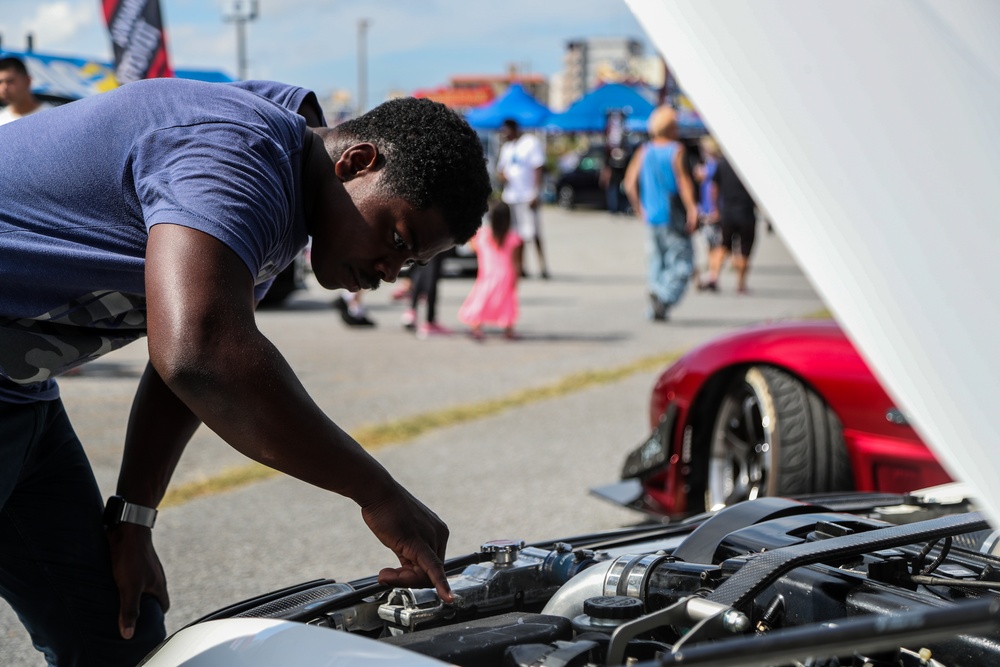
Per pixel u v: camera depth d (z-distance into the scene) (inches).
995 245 38.6
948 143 39.4
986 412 37.2
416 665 48.2
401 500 60.8
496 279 358.6
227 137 60.6
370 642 51.0
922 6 42.1
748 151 40.8
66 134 63.9
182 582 137.3
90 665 80.2
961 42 41.9
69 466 78.7
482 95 1328.7
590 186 1179.3
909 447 127.6
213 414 55.2
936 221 38.6
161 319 54.5
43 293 64.8
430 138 64.9
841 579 57.6
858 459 132.1
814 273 39.3
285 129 64.3
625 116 1053.2
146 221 58.7
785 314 425.1
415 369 303.0
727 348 143.6
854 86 40.0
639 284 547.2
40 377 68.6
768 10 41.2
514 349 341.7
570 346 347.9
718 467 147.5
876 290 38.2
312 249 68.6
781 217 40.2
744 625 50.5
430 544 62.1
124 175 62.3
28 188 63.6
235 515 168.7
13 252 63.0
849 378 132.1
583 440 220.5
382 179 64.8
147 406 81.1
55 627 79.6
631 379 288.8
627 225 1011.9
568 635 58.6
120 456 199.8
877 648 37.8
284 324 399.2
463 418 239.8
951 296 38.0
